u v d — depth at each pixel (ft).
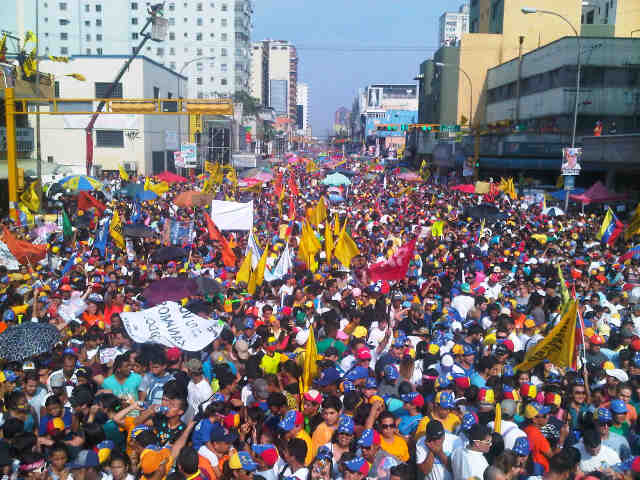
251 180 118.73
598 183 96.84
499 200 112.06
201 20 376.48
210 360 29.27
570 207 115.75
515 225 82.99
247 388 26.05
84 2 366.02
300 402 24.64
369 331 33.83
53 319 36.78
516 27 238.27
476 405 23.53
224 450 20.15
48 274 49.80
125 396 24.90
